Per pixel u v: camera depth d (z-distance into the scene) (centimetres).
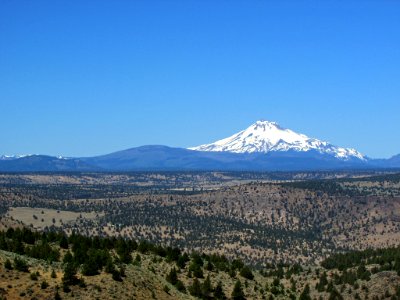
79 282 10869
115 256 13938
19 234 14075
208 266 16838
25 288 10256
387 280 19325
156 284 12456
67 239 14825
